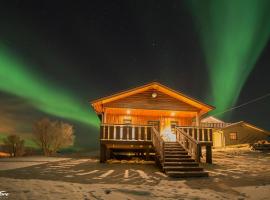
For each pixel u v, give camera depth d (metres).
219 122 42.47
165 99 21.44
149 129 17.77
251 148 28.19
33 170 13.38
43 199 7.14
